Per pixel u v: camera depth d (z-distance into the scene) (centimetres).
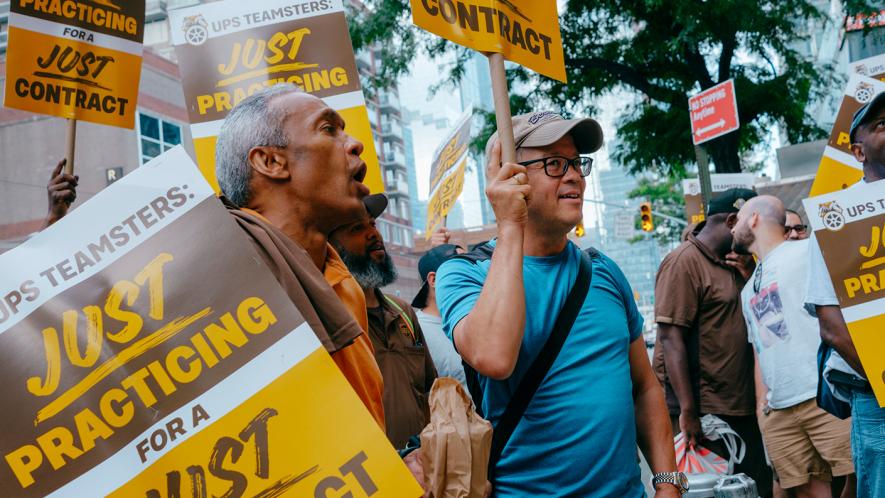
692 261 469
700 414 467
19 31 313
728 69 1583
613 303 242
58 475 136
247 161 187
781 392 420
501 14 227
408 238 7038
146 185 147
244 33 351
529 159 238
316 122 188
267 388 140
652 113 1730
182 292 143
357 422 138
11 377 139
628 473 226
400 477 136
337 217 192
